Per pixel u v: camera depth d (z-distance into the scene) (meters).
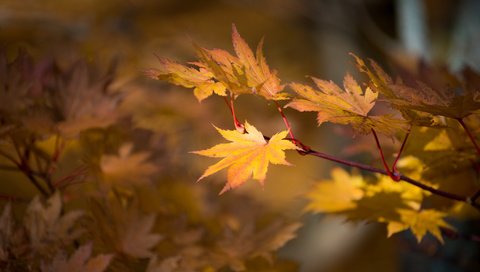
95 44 2.45
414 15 3.00
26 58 1.35
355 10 3.97
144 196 1.40
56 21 2.36
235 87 1.14
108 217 1.29
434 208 1.33
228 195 1.58
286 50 4.27
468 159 1.27
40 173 1.32
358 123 1.14
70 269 1.19
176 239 1.37
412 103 1.13
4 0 2.32
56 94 1.34
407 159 1.34
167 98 1.96
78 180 1.31
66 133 1.31
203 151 1.15
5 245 1.21
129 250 1.27
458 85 1.33
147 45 2.55
